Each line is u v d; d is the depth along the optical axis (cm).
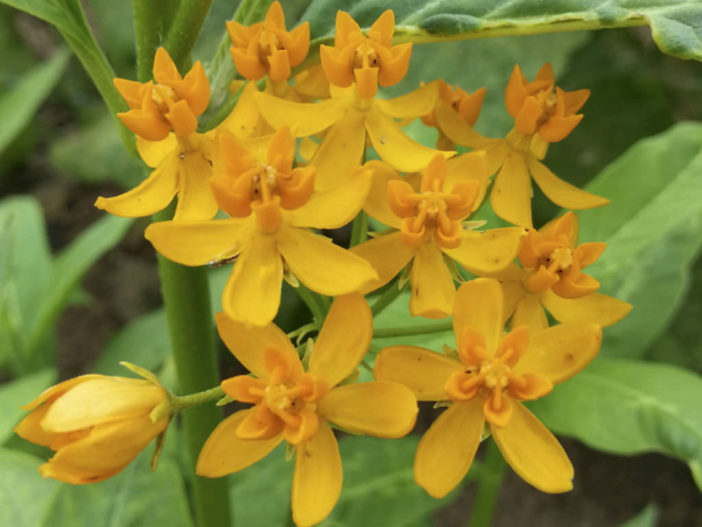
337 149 9
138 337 20
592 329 9
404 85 22
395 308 14
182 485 13
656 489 26
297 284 9
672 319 24
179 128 9
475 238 9
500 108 21
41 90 26
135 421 9
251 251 9
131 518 13
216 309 19
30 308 21
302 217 9
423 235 9
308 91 10
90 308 30
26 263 21
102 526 13
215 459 9
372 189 9
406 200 9
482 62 22
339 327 9
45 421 9
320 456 9
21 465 14
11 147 33
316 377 9
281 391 9
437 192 9
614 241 14
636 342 14
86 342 29
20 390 16
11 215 17
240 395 9
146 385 9
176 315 11
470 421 9
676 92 27
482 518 15
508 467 26
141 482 13
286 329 23
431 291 9
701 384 12
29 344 19
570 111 10
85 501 13
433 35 10
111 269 31
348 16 9
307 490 9
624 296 14
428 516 19
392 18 9
